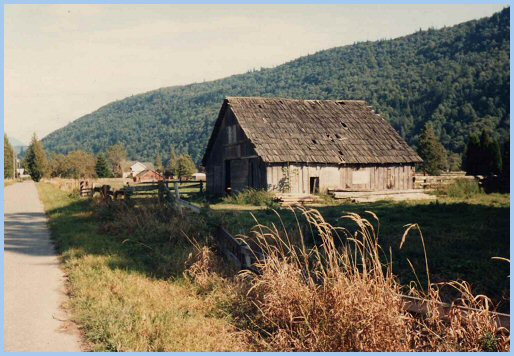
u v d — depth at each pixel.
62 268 11.88
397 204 27.19
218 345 7.07
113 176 136.88
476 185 36.66
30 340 7.27
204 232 13.24
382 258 11.52
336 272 7.38
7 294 9.63
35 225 20.03
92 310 8.29
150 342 7.15
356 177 35.16
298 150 33.88
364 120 39.50
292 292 7.67
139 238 14.61
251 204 29.62
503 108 133.00
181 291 9.52
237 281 9.44
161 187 20.67
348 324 6.76
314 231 14.32
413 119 161.75
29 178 145.25
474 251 12.49
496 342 6.33
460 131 129.88
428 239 14.10
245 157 34.94
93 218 20.34
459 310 6.61
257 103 37.50
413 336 6.74
